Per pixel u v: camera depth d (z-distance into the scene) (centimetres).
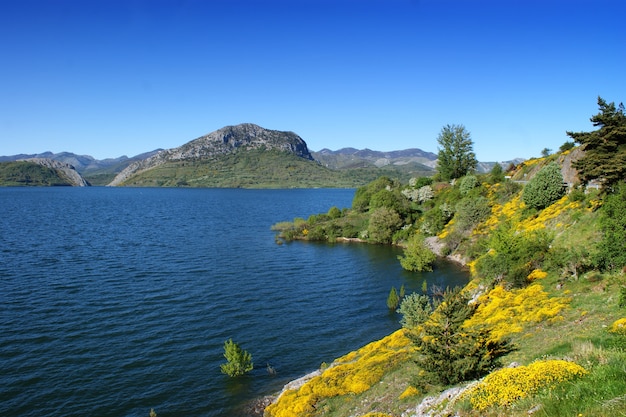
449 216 9575
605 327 2280
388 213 10494
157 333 4372
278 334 4488
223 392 3359
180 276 6644
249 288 6116
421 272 7112
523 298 3691
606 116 4428
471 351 2248
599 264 3516
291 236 10919
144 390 3322
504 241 4800
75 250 8438
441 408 1767
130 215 16200
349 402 2758
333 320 4922
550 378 1434
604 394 1202
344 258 8475
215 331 4500
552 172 6444
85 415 2978
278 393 3347
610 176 4341
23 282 5931
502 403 1408
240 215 17125
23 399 3114
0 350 3825
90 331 4338
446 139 12925
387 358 3272
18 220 13362
